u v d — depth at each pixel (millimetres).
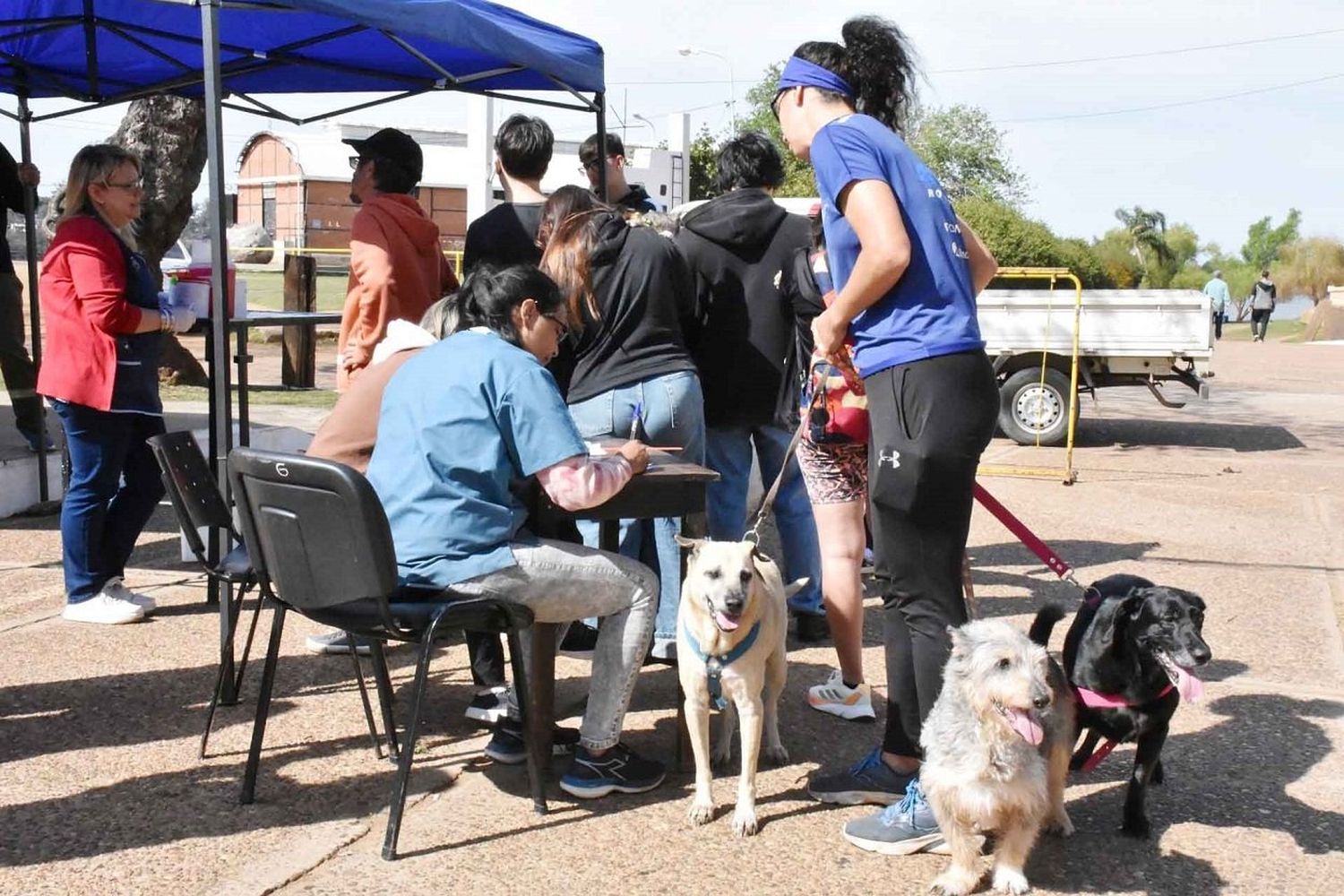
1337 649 5672
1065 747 3572
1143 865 3543
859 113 3693
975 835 3316
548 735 4125
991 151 51719
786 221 5160
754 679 3660
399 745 4195
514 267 3844
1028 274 10648
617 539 4441
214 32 4645
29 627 5508
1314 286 65438
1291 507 9297
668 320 4723
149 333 5516
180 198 12344
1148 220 55531
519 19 6270
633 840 3611
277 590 3688
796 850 3574
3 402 10672
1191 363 12438
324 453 4316
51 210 8664
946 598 3594
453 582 3631
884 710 4746
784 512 5488
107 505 5590
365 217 5301
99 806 3732
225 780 3953
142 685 4797
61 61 7160
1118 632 3586
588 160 6926
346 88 7582
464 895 3256
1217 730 4617
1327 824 3824
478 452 3621
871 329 3547
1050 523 8555
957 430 3459
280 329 19250
